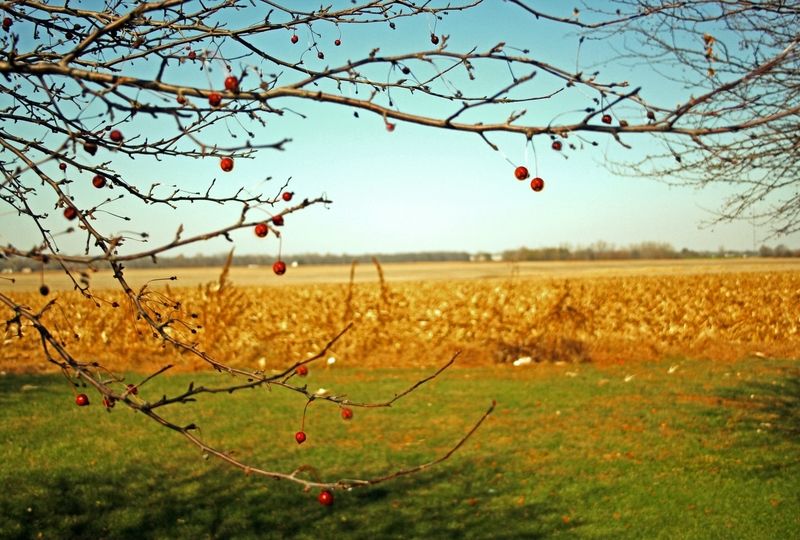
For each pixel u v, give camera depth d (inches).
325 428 354.6
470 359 621.6
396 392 461.1
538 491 250.8
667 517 221.8
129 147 106.3
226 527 220.1
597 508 232.4
